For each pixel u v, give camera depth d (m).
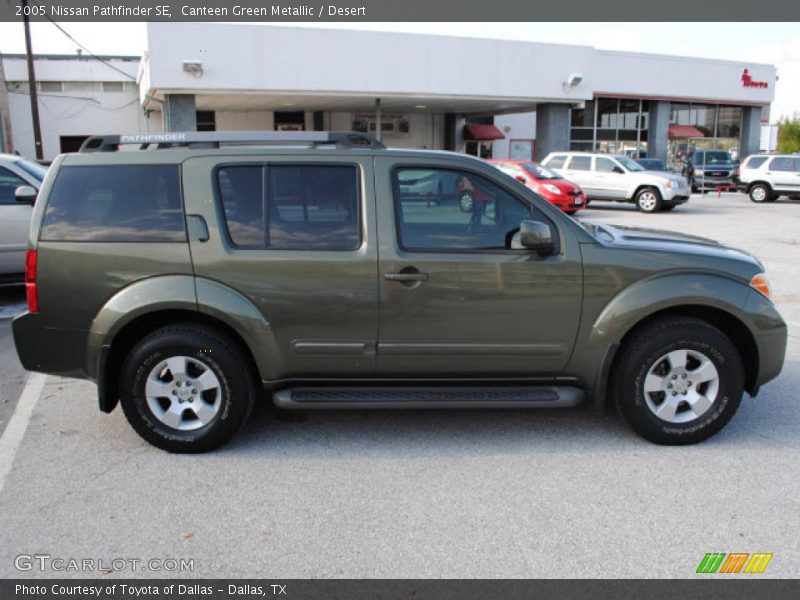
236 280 4.09
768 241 14.16
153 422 4.22
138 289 4.09
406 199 4.15
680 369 4.23
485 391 4.27
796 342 6.83
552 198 19.09
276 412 4.96
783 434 4.53
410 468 4.05
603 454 4.22
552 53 26.80
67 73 34.09
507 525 3.40
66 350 4.21
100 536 3.33
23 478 3.94
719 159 32.66
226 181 4.16
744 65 37.03
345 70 23.89
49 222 4.17
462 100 26.98
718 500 3.64
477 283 4.12
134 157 4.20
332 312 4.12
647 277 4.18
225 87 22.53
